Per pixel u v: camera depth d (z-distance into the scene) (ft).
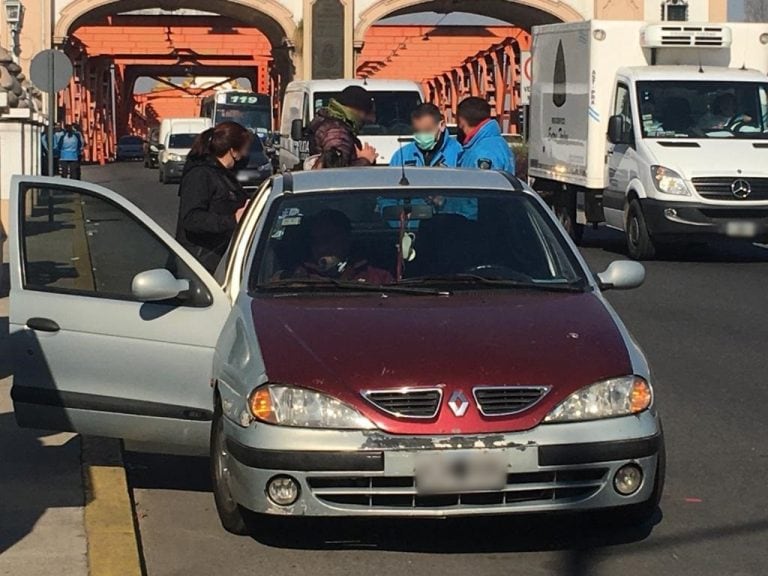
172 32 203.10
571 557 20.03
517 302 21.34
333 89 78.07
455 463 18.37
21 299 23.02
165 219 89.40
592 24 66.18
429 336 19.69
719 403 30.99
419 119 36.24
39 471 24.52
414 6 161.07
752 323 43.27
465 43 202.28
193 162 30.68
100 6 158.10
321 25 159.33
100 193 23.38
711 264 61.16
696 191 59.52
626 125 63.62
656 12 157.38
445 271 22.65
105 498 22.68
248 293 22.03
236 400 19.51
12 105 68.59
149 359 22.59
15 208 23.32
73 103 194.29
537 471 18.53
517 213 23.80
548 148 74.18
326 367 19.03
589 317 20.65
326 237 23.00
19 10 134.72
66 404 22.94
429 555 20.15
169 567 19.89
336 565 19.75
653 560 19.88
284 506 18.75
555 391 18.79
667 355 37.32
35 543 20.13
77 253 23.98
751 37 67.62
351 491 18.63
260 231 23.32
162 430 22.86
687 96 63.21
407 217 23.50
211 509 23.07
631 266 23.29
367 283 22.25
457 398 18.57
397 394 18.69
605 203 66.49
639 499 19.31
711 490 23.66
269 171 111.34
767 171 59.72
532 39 77.10
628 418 19.04
